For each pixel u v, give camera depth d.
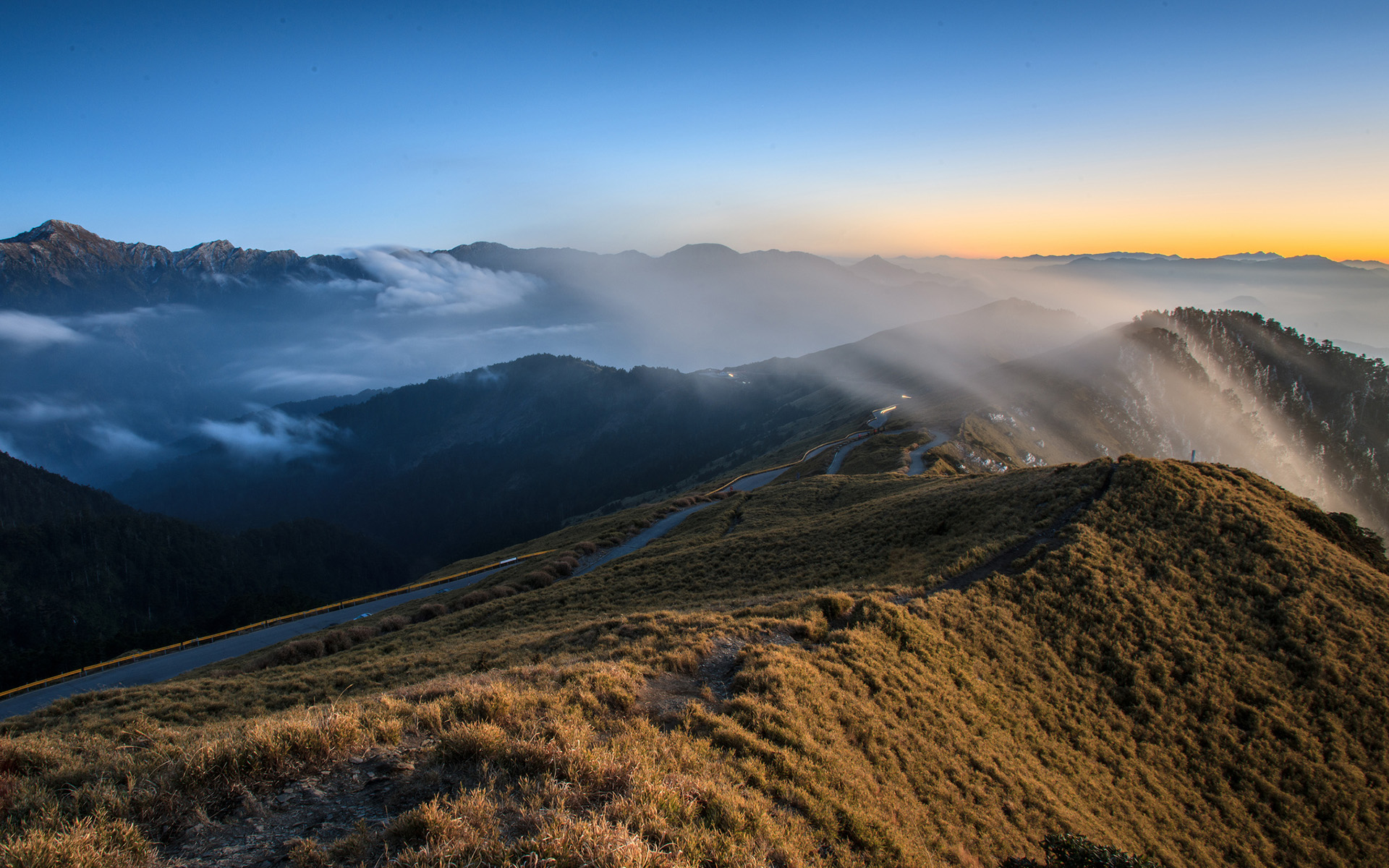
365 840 6.68
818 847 9.03
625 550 61.50
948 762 13.84
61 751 9.55
